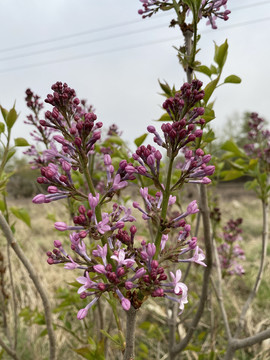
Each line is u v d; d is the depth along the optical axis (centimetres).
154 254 127
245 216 1334
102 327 286
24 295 496
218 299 293
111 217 135
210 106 200
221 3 189
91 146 131
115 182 128
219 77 189
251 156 360
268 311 516
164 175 279
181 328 400
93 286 119
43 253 626
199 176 126
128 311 127
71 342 414
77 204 309
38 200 124
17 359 285
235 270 422
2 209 232
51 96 136
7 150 216
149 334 369
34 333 447
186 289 117
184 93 134
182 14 204
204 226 217
